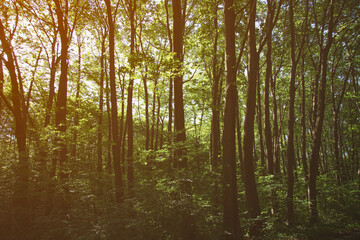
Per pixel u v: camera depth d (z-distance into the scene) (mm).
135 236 7289
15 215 8625
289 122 13445
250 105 11305
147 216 7887
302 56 17922
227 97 10531
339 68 25812
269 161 15336
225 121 10430
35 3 15898
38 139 12008
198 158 9859
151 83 25688
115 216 7938
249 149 11125
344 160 23172
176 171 8617
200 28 17781
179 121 10484
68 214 8648
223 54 18469
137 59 10508
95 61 24578
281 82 25922
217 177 10094
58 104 12992
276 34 18922
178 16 11180
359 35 20953
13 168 9898
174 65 10414
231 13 11070
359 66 20750
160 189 8320
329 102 26578
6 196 9141
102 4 18094
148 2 19562
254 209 10812
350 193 15383
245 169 11117
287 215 12734
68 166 10758
